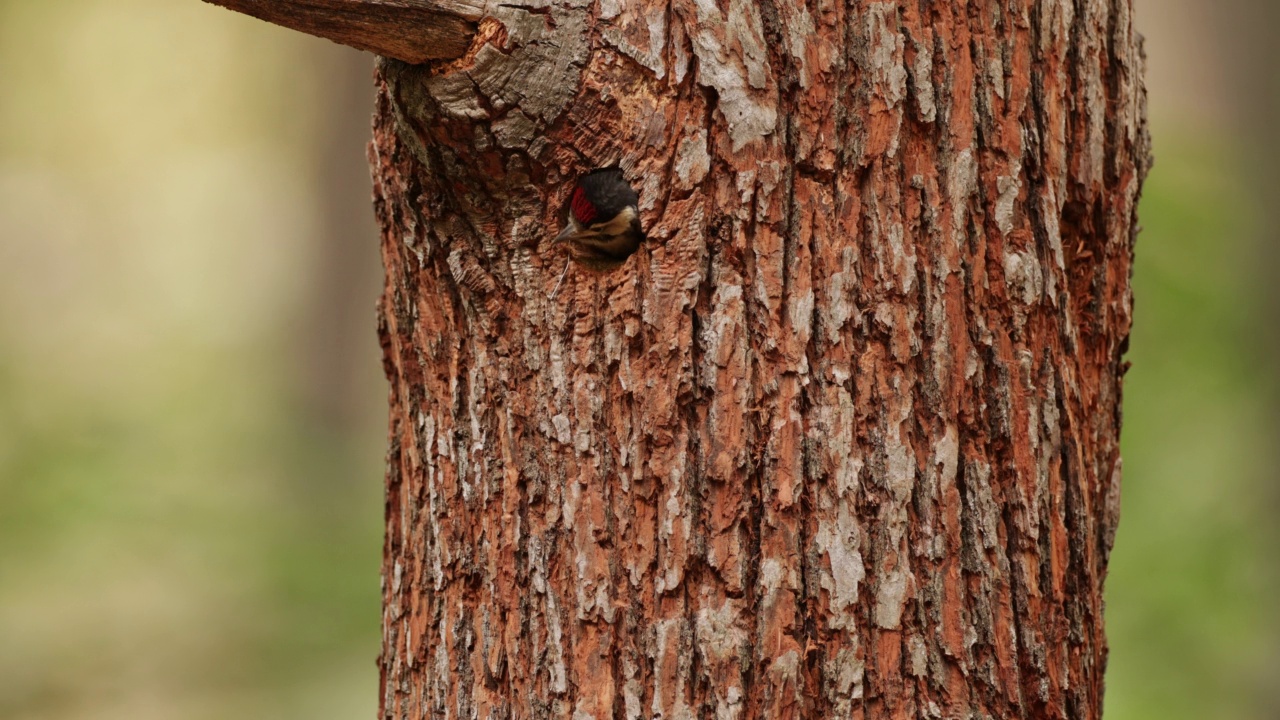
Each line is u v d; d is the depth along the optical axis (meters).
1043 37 4.24
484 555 4.26
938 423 4.22
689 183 4.20
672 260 4.21
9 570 8.57
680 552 4.21
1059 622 4.25
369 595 8.32
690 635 4.21
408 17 4.18
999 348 4.23
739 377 4.20
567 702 4.23
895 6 4.21
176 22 17.48
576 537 4.23
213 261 18.08
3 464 9.55
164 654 7.98
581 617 4.23
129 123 18.39
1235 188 7.88
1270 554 6.33
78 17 17.70
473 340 4.26
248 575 8.45
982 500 4.23
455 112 4.20
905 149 4.22
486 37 4.19
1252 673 5.90
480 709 4.26
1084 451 4.28
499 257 4.24
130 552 8.67
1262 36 8.20
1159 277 7.33
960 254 4.22
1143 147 4.33
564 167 4.21
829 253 4.21
